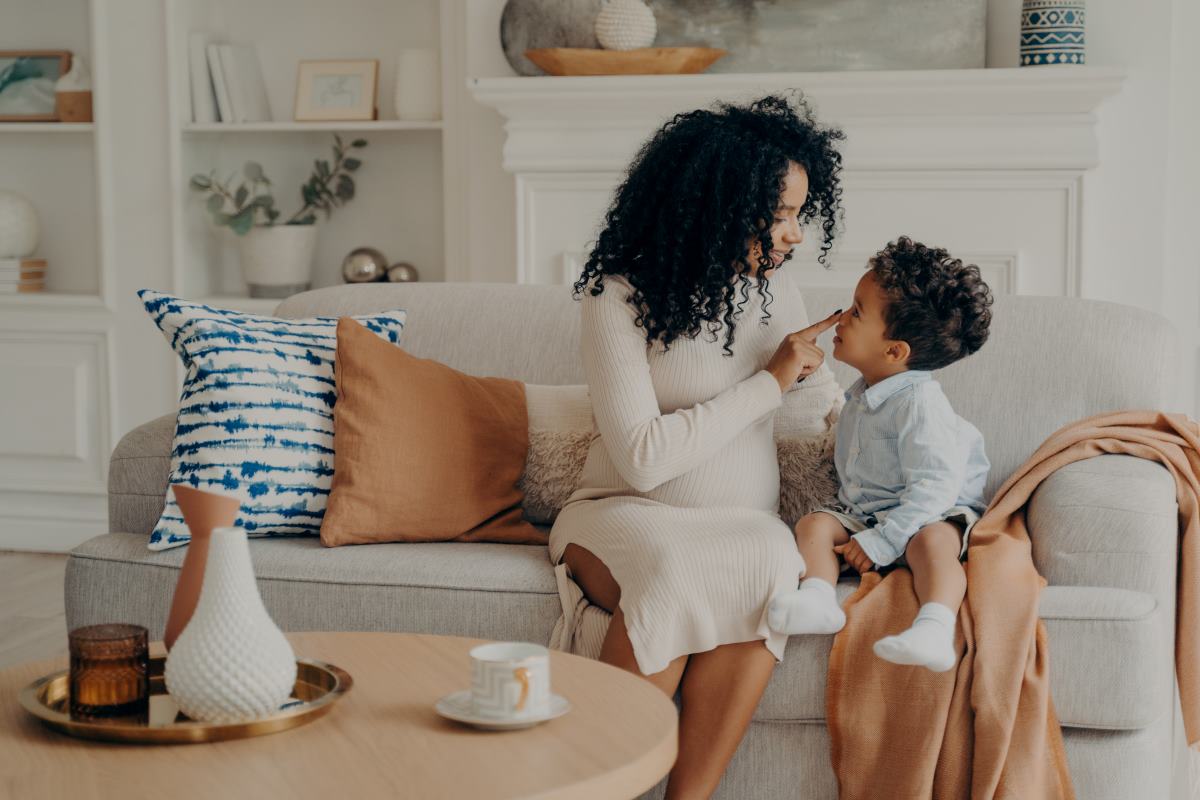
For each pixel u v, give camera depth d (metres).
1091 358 2.40
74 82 4.32
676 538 1.93
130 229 4.25
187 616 1.38
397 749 1.28
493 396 2.40
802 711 1.89
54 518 4.38
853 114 3.59
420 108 4.12
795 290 2.28
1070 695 1.82
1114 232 3.66
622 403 2.05
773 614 1.84
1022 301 2.51
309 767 1.23
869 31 3.66
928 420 2.09
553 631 2.00
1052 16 3.47
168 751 1.27
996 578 1.88
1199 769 2.35
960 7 3.61
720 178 2.06
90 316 4.30
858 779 1.83
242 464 2.21
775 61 3.71
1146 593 1.91
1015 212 3.56
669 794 1.86
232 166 4.41
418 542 2.25
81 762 1.24
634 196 2.13
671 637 1.86
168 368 4.27
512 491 2.37
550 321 2.62
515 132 3.79
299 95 4.23
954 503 2.08
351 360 2.28
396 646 1.63
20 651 3.19
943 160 3.54
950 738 1.81
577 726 1.35
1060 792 1.79
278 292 4.20
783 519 2.29
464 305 2.66
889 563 2.02
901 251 2.13
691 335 2.09
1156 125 3.60
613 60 3.67
